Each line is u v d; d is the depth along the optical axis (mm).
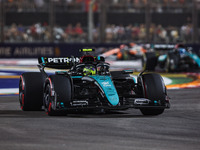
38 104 32594
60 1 136000
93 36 137500
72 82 29422
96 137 22547
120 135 23125
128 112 32312
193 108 34844
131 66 97375
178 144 21016
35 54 116938
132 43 114062
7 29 129125
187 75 74562
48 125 26125
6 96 44969
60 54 116500
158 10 139250
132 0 139125
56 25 134250
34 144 20766
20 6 131500
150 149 19906
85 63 32188
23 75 33094
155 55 81750
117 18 138625
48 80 29906
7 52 116688
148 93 29891
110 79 30234
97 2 142500
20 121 27688
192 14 128875
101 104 28625
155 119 28844
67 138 22234
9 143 20969
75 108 28109
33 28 125375
